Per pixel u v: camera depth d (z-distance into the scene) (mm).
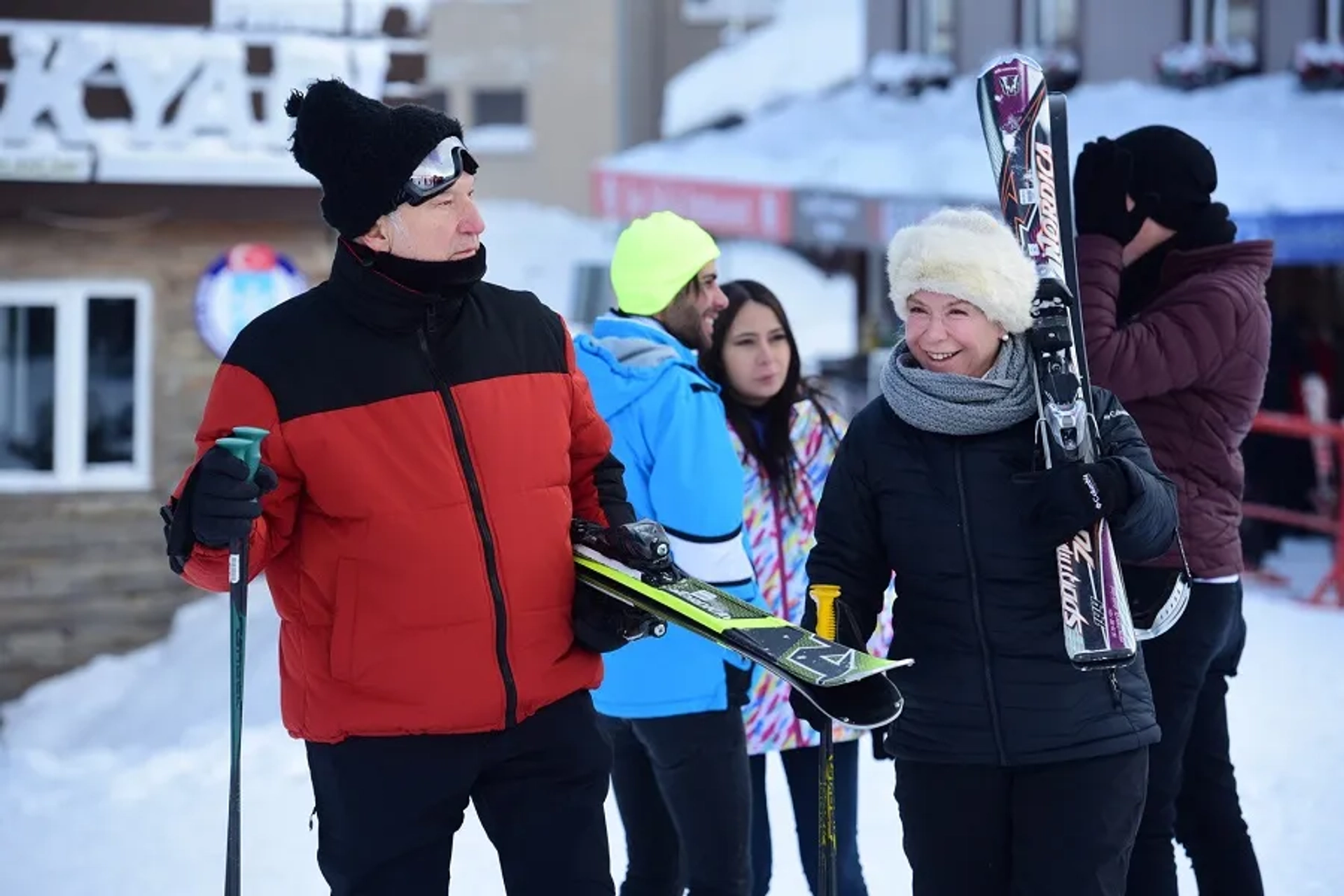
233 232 14625
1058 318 4676
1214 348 5496
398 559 4266
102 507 14469
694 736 5535
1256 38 20484
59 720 13234
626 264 6148
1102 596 4520
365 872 4355
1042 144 5062
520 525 4375
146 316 14500
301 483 4328
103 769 10258
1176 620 4863
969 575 4648
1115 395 5531
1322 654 11734
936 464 4691
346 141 4234
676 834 5984
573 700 4527
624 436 5672
